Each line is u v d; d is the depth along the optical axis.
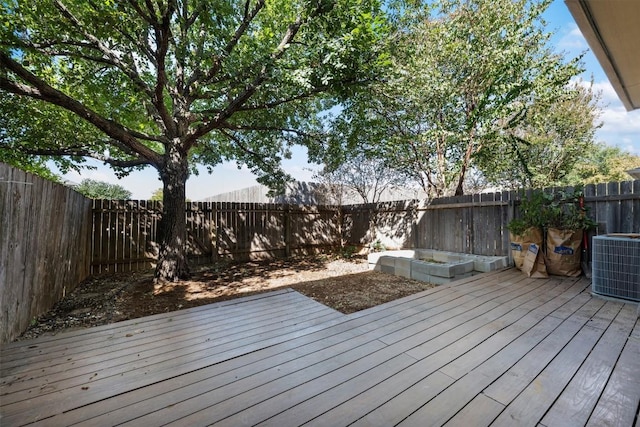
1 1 3.62
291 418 1.32
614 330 2.20
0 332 2.22
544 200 4.15
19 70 3.44
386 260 5.47
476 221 5.45
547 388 1.50
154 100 4.51
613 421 1.25
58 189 3.56
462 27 5.61
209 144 7.35
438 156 6.88
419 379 1.61
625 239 2.88
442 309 2.76
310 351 2.01
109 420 1.33
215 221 6.90
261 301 3.38
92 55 4.96
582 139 8.05
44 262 3.15
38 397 1.51
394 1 5.22
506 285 3.54
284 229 8.00
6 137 4.79
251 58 4.29
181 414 1.36
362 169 8.70
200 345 2.16
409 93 5.45
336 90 4.82
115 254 5.71
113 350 2.09
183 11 4.39
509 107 5.26
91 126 5.68
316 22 4.50
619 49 2.00
